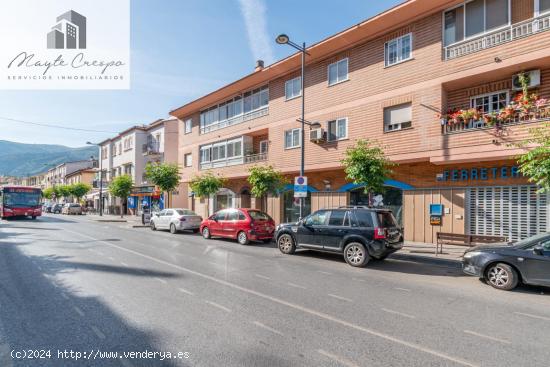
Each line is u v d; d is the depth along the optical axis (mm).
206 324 4668
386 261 10188
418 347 4062
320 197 17234
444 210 12727
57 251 10625
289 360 3654
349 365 3574
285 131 18109
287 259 10172
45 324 4598
